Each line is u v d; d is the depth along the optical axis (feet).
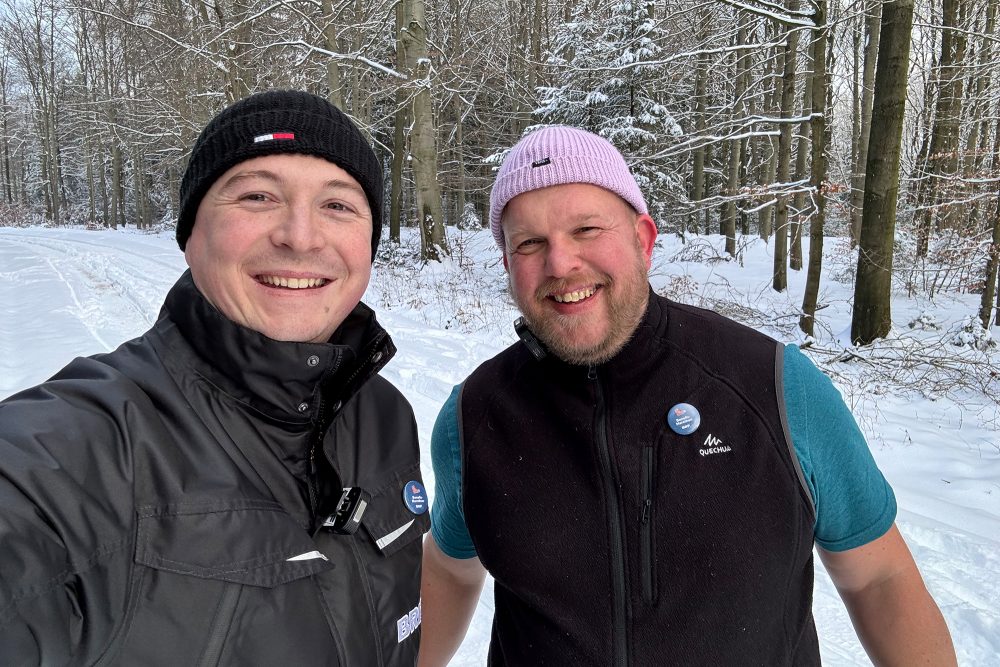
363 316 4.09
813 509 3.85
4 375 15.94
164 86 66.08
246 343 3.18
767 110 46.50
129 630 2.55
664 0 45.91
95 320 23.32
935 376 19.72
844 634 7.98
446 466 4.79
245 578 2.83
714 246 56.24
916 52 53.52
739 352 4.12
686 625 3.65
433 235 44.11
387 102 72.95
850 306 33.58
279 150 3.40
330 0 41.52
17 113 156.35
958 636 7.77
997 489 12.15
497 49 67.56
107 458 2.69
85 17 101.45
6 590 2.31
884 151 22.98
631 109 50.57
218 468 3.01
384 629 3.52
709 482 3.78
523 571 3.99
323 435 3.59
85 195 161.38
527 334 4.40
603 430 4.02
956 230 35.22
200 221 3.50
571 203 4.09
